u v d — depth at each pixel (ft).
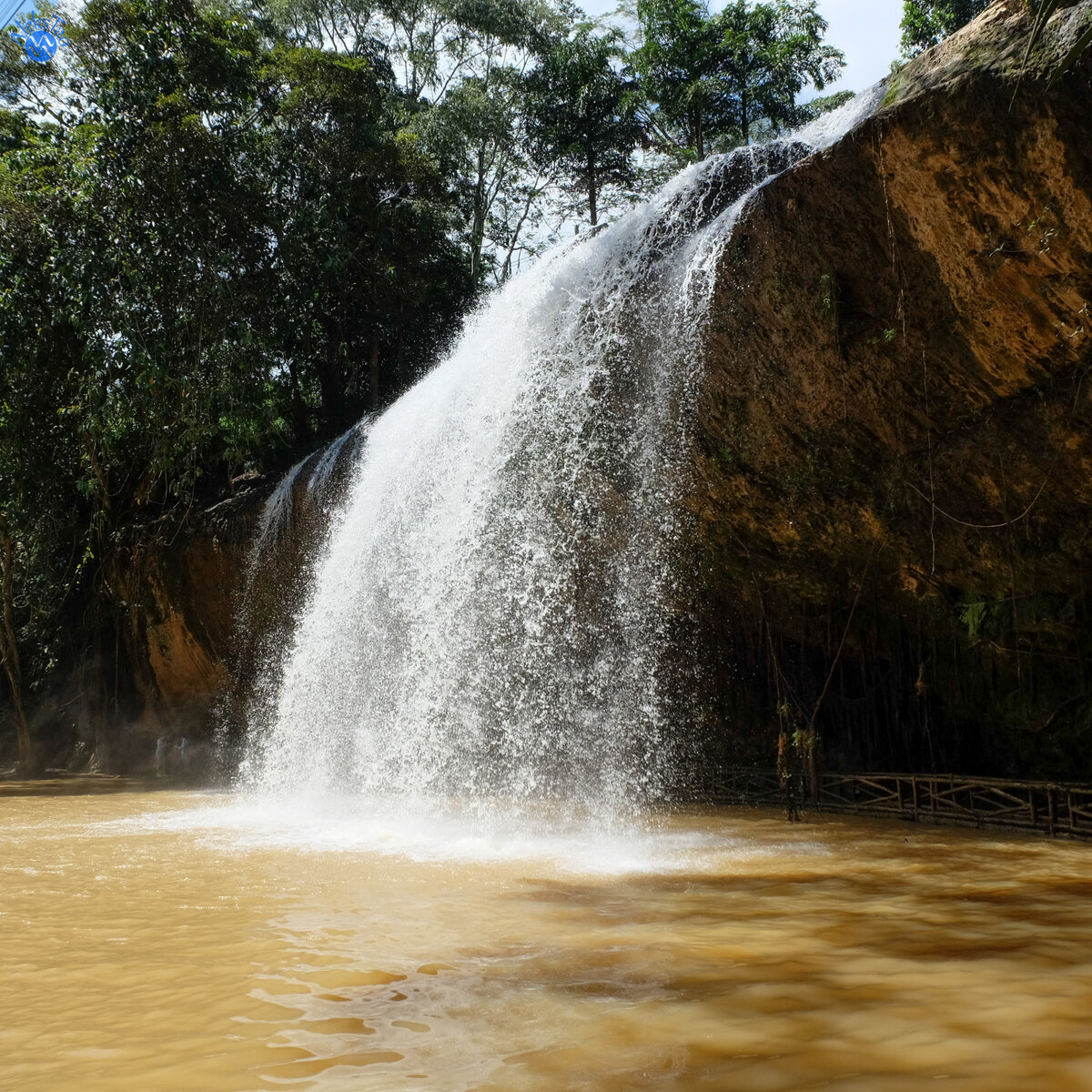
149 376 73.10
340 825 44.32
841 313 38.99
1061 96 30.09
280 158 81.05
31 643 96.78
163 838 39.83
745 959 17.62
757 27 84.12
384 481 62.44
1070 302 33.06
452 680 55.21
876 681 48.47
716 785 52.26
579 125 97.14
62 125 80.38
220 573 79.77
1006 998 14.69
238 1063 12.79
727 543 49.01
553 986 16.07
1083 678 38.83
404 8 104.53
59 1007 15.78
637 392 47.32
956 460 39.29
